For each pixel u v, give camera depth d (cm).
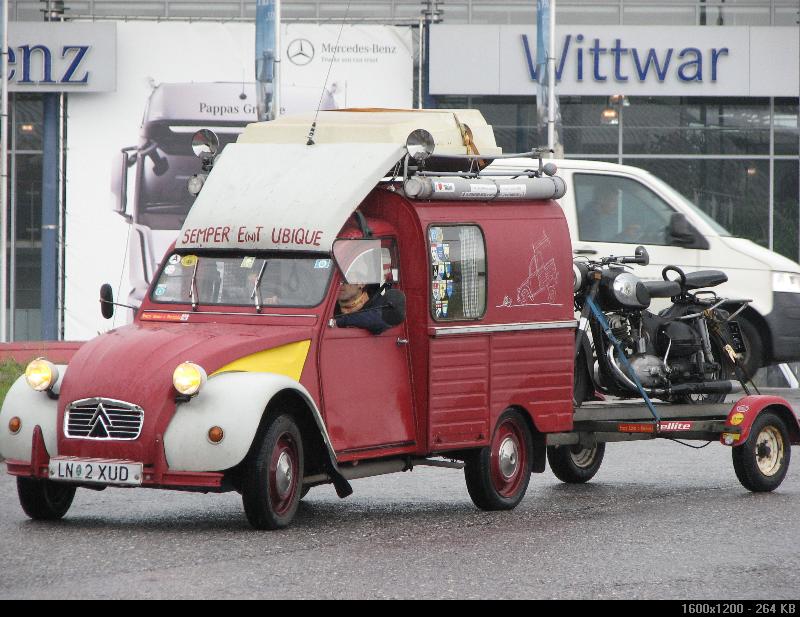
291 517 2691
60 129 7562
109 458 2594
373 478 3550
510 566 2388
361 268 2811
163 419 2567
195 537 2583
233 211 2886
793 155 7819
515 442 3103
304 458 2775
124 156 7562
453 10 7750
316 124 3038
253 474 2602
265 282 2831
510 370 3062
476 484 3011
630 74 7362
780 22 7794
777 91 7406
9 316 7762
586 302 3403
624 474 3662
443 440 2922
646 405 3428
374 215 2941
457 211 2978
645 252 3572
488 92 7425
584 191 4788
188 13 7844
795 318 4931
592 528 2806
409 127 3006
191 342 2661
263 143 3031
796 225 7831
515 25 7400
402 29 7556
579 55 7344
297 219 2822
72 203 7581
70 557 2378
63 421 2634
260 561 2367
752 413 3353
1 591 2116
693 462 3884
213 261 2894
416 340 2902
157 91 7550
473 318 2984
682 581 2294
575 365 3416
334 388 2761
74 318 7612
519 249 3092
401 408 2884
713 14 7806
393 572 2309
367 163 2859
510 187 3072
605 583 2266
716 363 3572
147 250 7581
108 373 2619
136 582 2184
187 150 7569
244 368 2650
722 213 7825
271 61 6116
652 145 7781
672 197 4828
